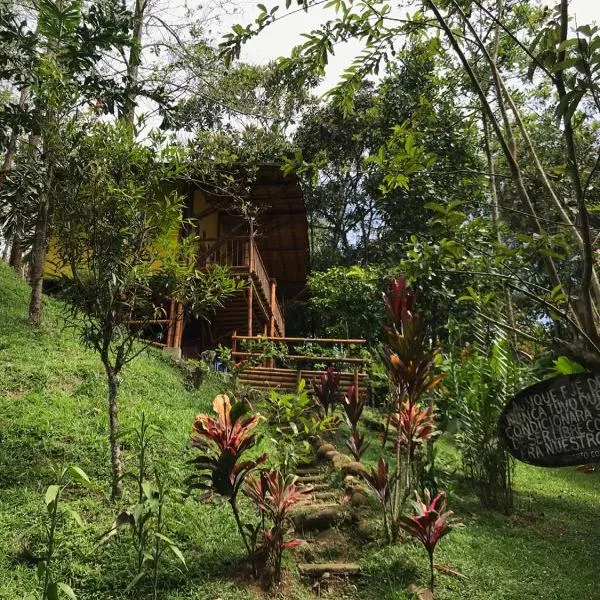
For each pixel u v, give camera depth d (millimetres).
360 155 17609
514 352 6297
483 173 3020
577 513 6156
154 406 6238
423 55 3713
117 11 6332
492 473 5723
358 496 4684
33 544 3469
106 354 4430
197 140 7879
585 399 2557
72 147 4398
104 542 3477
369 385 8586
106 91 5848
